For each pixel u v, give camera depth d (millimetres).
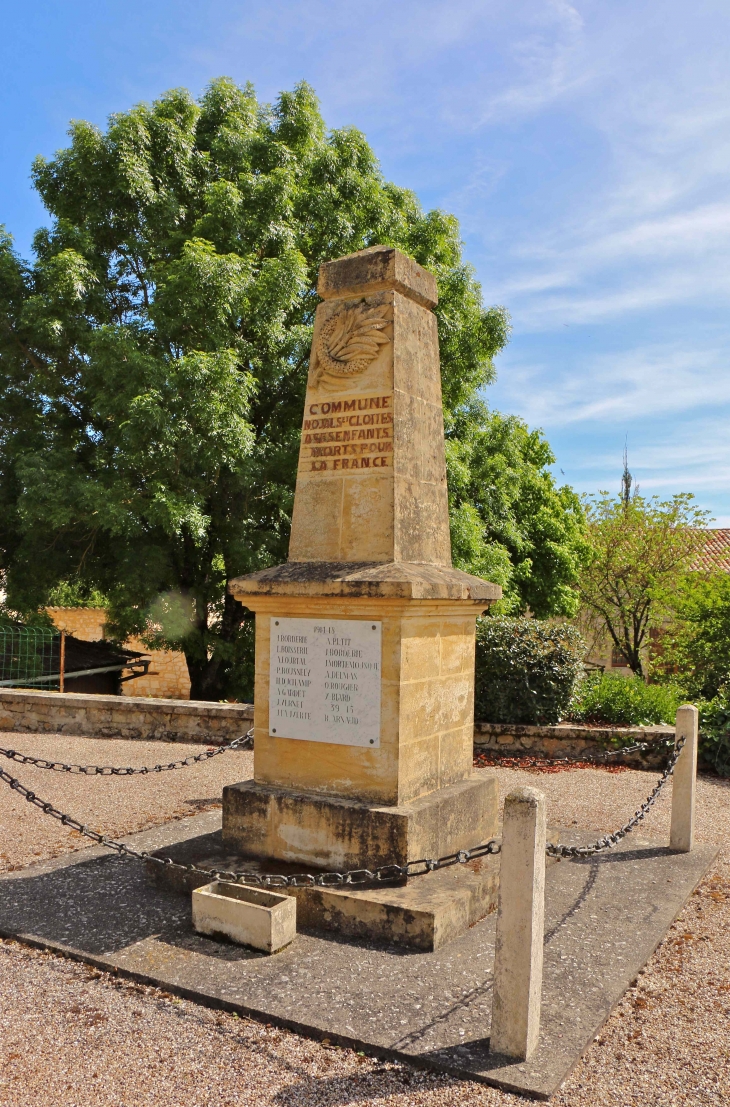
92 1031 3602
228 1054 3439
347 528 5383
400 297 5512
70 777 8961
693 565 26000
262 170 14688
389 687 4945
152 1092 3176
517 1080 3213
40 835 6688
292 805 5137
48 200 14406
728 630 12008
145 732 11148
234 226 13312
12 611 16031
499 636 10578
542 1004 3844
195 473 13062
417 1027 3596
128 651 19344
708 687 12039
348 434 5457
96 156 13547
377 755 4988
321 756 5199
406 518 5359
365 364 5422
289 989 3926
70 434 14734
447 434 16188
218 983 3984
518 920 3387
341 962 4234
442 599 5098
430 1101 3131
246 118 15211
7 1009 3789
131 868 5715
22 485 14156
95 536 14109
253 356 13445
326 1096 3160
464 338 15133
